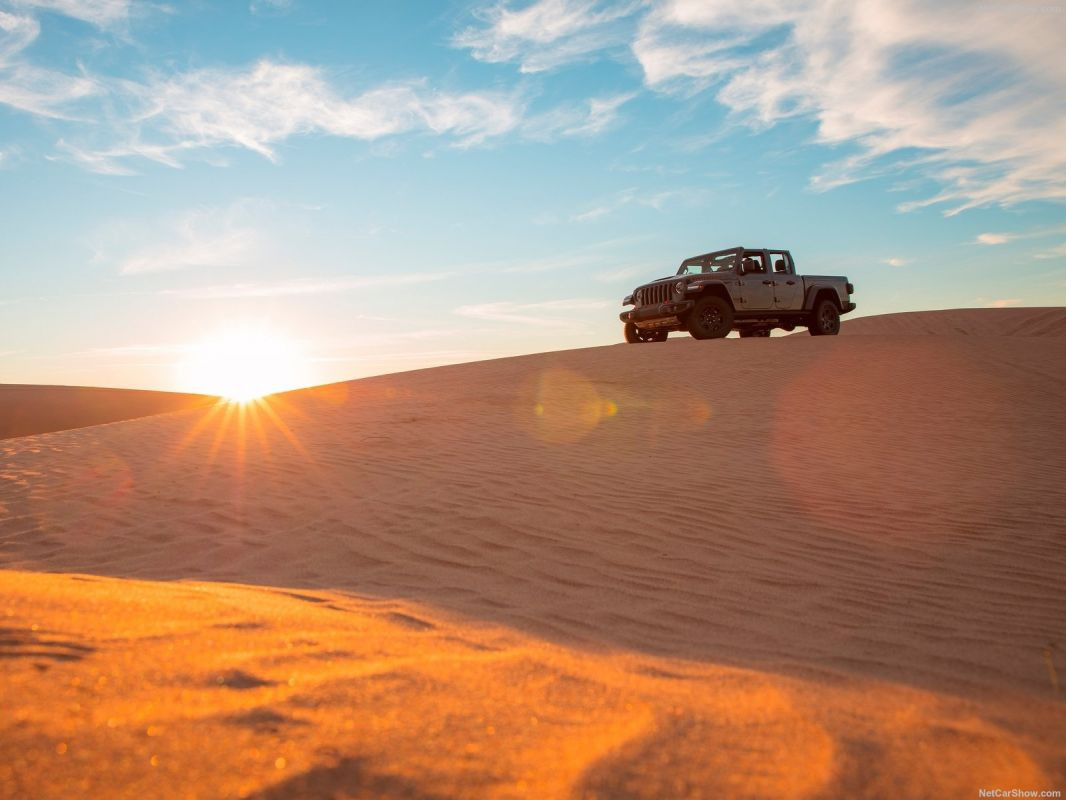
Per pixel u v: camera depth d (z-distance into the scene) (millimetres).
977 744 2043
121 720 1688
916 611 3957
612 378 13789
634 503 6262
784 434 9492
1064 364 14922
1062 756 2031
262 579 4602
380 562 4922
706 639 3439
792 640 3457
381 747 1689
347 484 7055
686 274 18969
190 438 9859
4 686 1791
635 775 1669
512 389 13125
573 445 8711
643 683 2398
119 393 31859
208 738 1646
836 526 5707
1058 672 3051
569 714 2010
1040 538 5445
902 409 11156
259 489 7012
